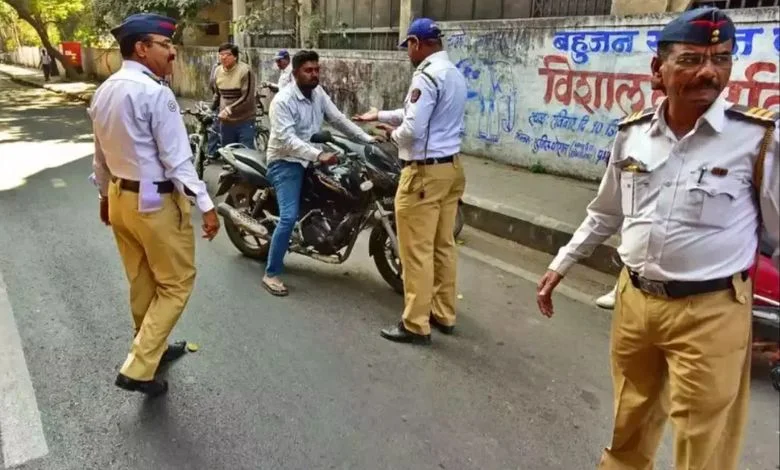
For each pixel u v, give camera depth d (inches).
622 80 256.8
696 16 65.8
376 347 140.3
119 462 101.2
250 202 192.5
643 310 76.4
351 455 104.0
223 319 152.1
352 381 126.1
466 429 111.4
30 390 120.0
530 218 223.6
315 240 170.6
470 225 245.1
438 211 137.5
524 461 103.3
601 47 261.7
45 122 518.6
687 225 70.4
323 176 163.0
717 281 70.7
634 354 81.3
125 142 106.8
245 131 281.6
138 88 105.2
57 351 134.5
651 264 73.7
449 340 144.7
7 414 112.6
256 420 112.7
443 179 134.6
